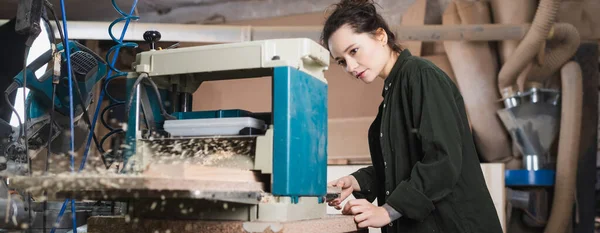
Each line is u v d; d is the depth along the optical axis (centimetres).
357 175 176
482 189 145
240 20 432
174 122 126
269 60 118
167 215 116
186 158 125
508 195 367
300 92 120
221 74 139
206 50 124
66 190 93
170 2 432
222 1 431
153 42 141
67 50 147
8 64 342
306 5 418
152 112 134
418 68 144
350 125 372
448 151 132
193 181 91
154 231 112
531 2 374
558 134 375
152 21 441
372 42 149
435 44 406
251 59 119
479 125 391
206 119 124
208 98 410
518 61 361
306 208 125
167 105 141
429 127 135
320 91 133
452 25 360
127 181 84
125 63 367
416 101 140
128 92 130
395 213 133
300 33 363
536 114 367
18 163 150
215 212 114
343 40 147
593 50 384
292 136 115
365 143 366
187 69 125
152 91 135
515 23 369
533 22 351
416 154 144
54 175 92
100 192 94
